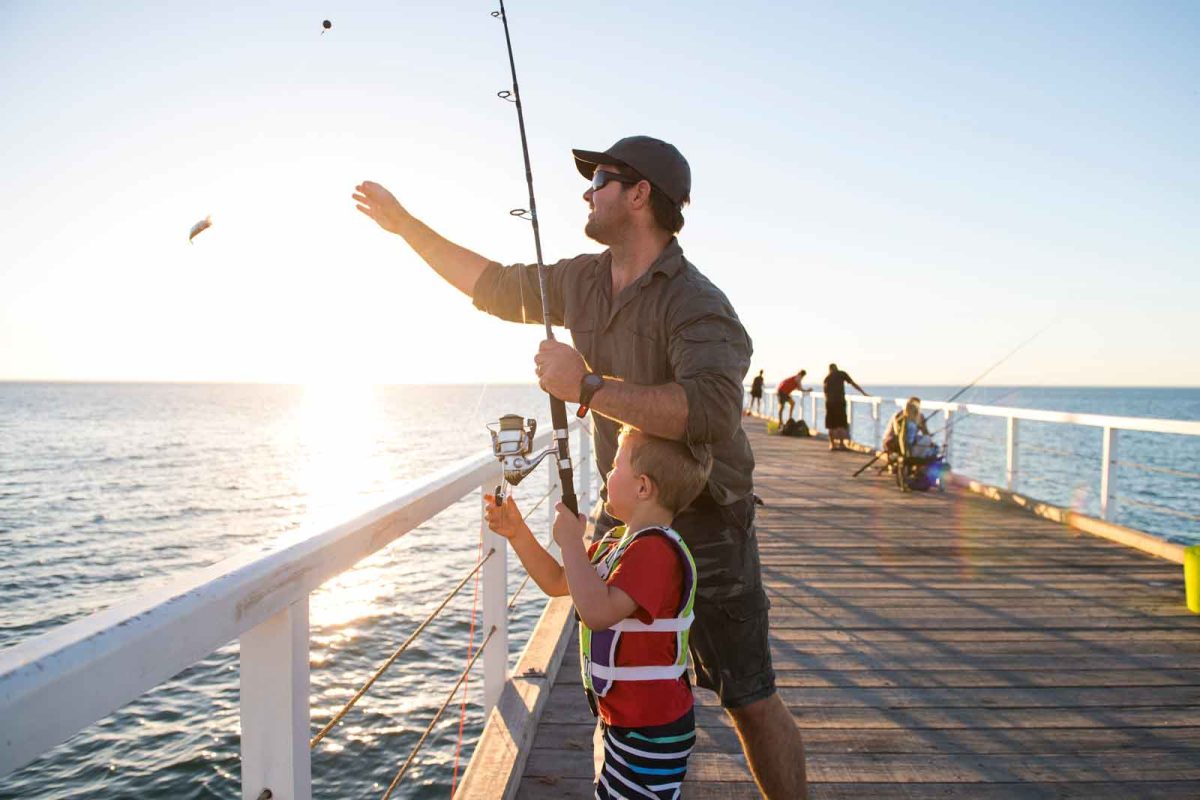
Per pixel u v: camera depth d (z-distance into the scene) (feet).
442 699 27.22
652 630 5.73
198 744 25.14
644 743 5.73
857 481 34.76
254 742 4.75
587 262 7.57
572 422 21.91
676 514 6.25
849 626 15.12
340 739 24.11
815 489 32.35
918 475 31.45
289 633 4.72
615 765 5.82
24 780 23.20
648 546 5.77
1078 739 10.55
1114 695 11.95
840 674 12.78
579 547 5.74
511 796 8.62
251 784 4.76
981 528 24.30
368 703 26.84
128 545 61.52
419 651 32.19
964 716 11.23
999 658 13.46
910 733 10.73
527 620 35.42
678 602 5.85
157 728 26.20
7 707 2.61
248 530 68.13
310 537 5.02
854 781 9.47
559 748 9.99
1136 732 10.77
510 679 11.16
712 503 6.90
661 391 5.94
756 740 7.39
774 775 7.45
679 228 6.97
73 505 82.89
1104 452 23.80
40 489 96.73
